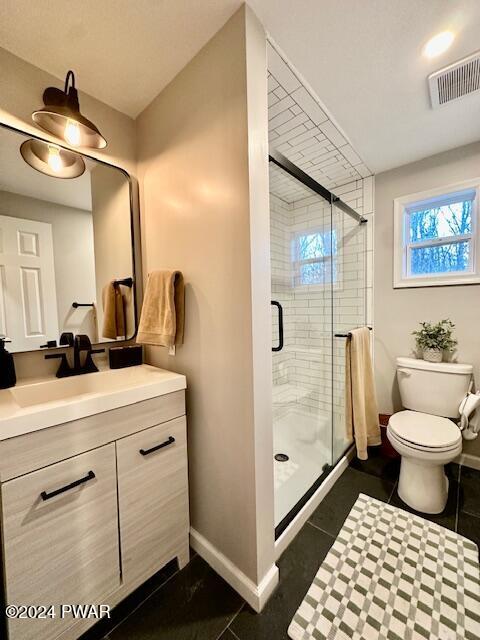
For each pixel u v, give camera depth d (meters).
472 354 1.87
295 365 2.06
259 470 1.05
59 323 1.31
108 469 0.96
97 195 1.41
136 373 1.33
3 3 0.92
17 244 1.18
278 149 1.85
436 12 0.99
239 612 1.04
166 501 1.14
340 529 1.41
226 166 1.04
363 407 1.87
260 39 1.00
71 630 0.89
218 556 1.19
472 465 1.91
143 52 1.12
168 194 1.33
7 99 1.11
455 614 1.01
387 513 1.51
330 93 1.37
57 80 1.24
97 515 0.94
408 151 1.90
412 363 1.95
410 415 1.80
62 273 1.31
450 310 1.95
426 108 1.49
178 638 0.96
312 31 1.05
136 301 1.56
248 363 1.02
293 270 1.94
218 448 1.17
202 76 1.12
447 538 1.34
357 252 2.29
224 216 1.06
